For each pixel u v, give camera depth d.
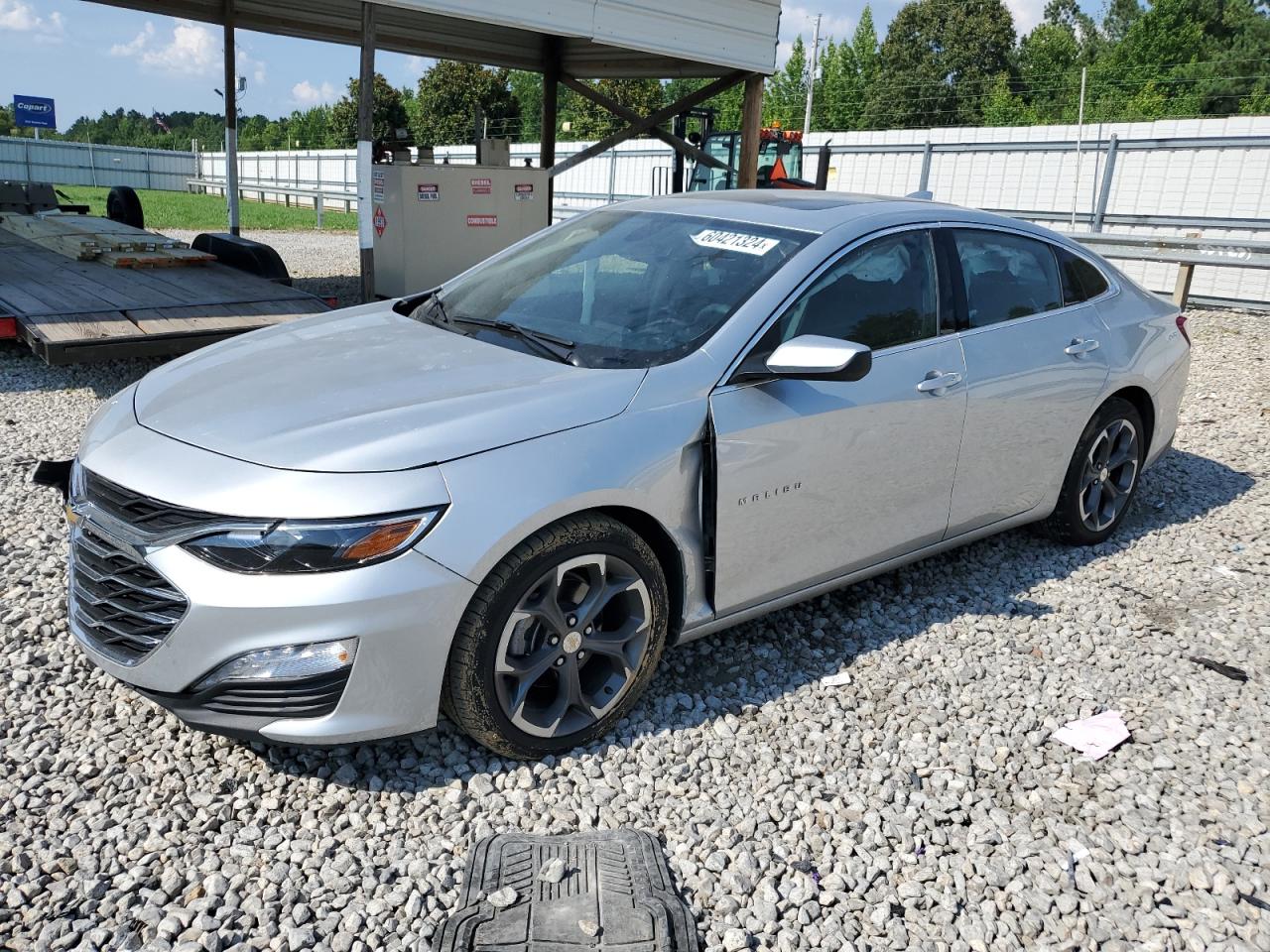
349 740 2.60
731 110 61.78
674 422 3.04
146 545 2.56
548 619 2.84
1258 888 2.65
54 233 9.86
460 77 53.88
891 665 3.71
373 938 2.29
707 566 3.21
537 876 2.47
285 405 2.88
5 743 2.92
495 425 2.76
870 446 3.54
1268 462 6.52
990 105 56.25
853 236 3.64
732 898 2.48
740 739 3.18
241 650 2.48
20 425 5.95
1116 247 12.81
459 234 11.45
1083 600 4.35
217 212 29.20
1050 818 2.90
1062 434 4.41
